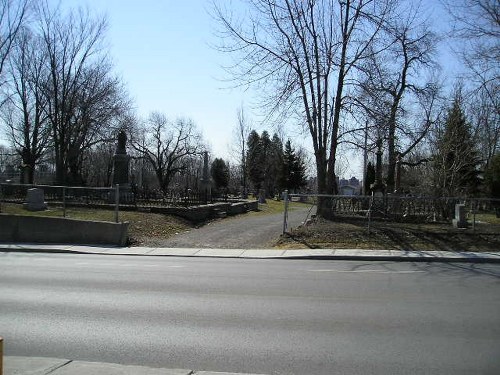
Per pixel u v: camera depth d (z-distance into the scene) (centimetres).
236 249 1825
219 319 793
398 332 721
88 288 1045
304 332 721
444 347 651
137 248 1831
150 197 2869
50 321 778
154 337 696
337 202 2328
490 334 713
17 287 1052
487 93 2653
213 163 9194
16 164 6981
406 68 3078
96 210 2491
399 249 1777
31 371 544
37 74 4488
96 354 625
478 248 1795
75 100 4334
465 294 1009
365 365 584
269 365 585
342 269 1377
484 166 5159
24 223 1967
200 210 2731
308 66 2388
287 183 8544
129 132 5656
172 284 1098
